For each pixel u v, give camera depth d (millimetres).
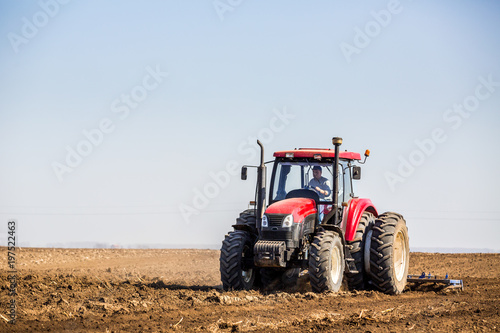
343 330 19188
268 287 29469
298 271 29297
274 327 19344
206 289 28875
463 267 45156
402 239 30562
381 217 29984
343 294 26078
